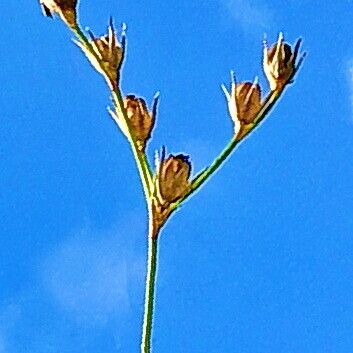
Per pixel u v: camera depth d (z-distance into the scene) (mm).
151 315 46
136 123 49
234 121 49
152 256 47
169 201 47
